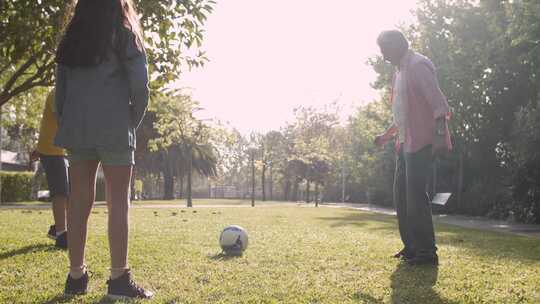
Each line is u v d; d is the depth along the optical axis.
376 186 32.12
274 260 4.82
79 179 3.23
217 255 5.13
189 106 29.83
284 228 9.32
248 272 4.10
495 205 18.11
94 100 3.09
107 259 4.61
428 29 22.55
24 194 30.84
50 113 5.55
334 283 3.68
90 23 3.09
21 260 4.54
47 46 6.50
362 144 37.22
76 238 3.20
